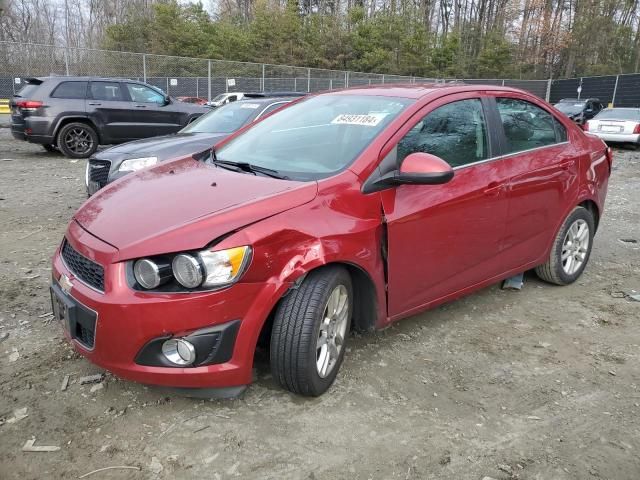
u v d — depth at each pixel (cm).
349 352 350
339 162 321
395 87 396
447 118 363
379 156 318
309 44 3981
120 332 256
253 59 3844
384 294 322
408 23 4553
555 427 285
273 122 406
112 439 263
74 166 1107
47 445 258
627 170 1272
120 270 259
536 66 5216
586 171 467
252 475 243
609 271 534
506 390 317
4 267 488
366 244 301
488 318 413
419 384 319
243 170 339
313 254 276
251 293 262
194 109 1364
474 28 5519
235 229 260
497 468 254
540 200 421
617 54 5028
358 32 4134
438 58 4497
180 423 275
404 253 326
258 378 315
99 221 290
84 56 2038
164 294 254
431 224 337
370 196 308
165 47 3731
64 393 298
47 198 779
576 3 5359
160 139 683
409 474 248
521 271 432
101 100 1228
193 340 256
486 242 383
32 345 350
